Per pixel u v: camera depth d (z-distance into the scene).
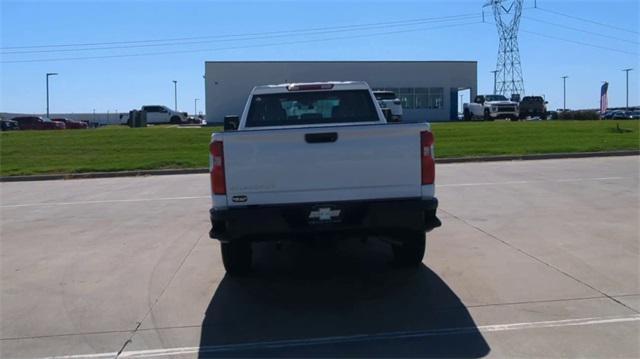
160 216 12.11
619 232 9.49
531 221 10.49
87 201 14.62
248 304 6.72
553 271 7.54
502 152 22.17
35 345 5.71
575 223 10.23
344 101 8.50
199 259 8.62
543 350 5.29
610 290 6.79
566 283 7.06
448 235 9.62
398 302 6.64
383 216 6.54
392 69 59.53
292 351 5.43
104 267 8.34
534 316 6.08
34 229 11.19
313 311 6.46
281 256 8.78
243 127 8.38
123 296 7.06
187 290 7.24
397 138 6.56
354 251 9.00
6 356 5.47
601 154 21.56
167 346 5.62
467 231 9.87
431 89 60.25
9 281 7.77
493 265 7.88
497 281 7.21
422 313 6.27
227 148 6.52
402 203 6.52
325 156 6.52
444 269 7.79
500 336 5.61
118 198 14.92
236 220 6.48
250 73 58.38
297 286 7.34
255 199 6.54
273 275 7.82
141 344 5.69
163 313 6.49
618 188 13.86
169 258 8.73
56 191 16.91
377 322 6.08
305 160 6.52
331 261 8.45
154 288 7.34
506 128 32.28
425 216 6.71
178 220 11.61
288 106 8.48
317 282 7.48
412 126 6.56
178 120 61.12
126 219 11.90
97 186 17.81
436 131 31.25
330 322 6.12
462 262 8.06
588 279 7.19
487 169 18.45
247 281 7.57
